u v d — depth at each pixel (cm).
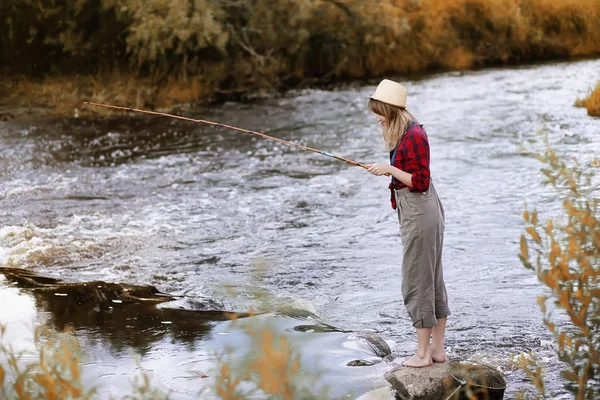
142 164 1391
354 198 1132
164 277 803
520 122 1653
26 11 2194
